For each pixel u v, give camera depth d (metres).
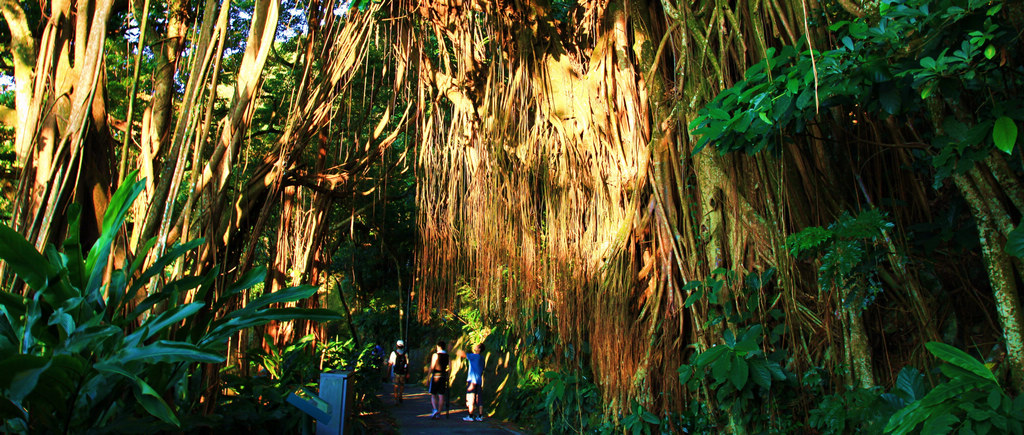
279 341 8.22
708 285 4.57
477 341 12.16
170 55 4.68
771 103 3.28
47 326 2.76
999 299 3.04
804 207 4.22
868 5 3.12
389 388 15.95
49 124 3.62
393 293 13.76
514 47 6.00
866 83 3.00
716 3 4.34
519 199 5.84
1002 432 2.54
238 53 7.49
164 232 3.57
